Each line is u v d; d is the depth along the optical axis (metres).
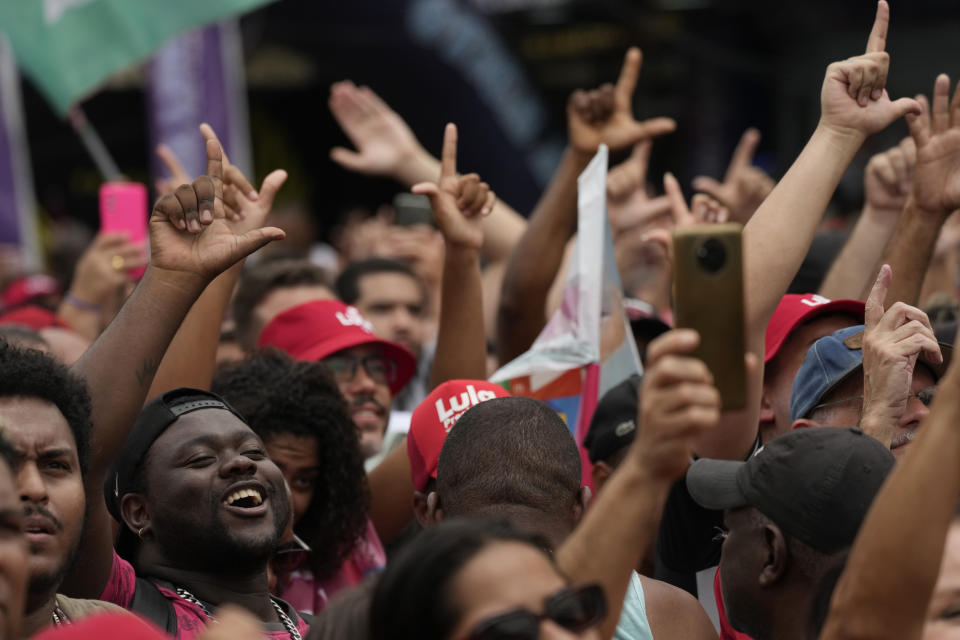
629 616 3.66
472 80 14.94
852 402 4.14
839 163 4.10
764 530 3.28
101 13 7.16
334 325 5.93
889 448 3.68
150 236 3.76
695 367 2.26
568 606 2.28
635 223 7.59
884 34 4.28
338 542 4.75
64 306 7.01
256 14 15.41
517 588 2.28
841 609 2.46
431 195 5.16
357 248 11.33
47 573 3.17
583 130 5.93
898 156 5.59
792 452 3.21
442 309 5.29
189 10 7.15
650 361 2.30
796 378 4.36
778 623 3.25
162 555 3.93
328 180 19.31
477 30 14.77
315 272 6.59
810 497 3.13
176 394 4.09
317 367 4.86
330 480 4.75
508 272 5.93
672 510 4.31
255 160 18.56
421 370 7.81
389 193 19.31
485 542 2.35
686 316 2.29
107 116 17.64
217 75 10.16
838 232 6.66
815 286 6.48
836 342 4.21
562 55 16.34
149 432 3.97
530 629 2.23
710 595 4.33
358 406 5.87
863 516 3.08
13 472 2.48
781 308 4.77
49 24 7.19
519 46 16.31
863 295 5.07
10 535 2.35
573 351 4.94
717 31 15.06
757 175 7.84
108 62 7.17
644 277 7.63
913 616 2.39
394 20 15.12
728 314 2.28
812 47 14.38
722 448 4.13
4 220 9.75
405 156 7.26
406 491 5.21
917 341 3.77
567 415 5.07
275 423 4.67
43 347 5.29
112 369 3.61
